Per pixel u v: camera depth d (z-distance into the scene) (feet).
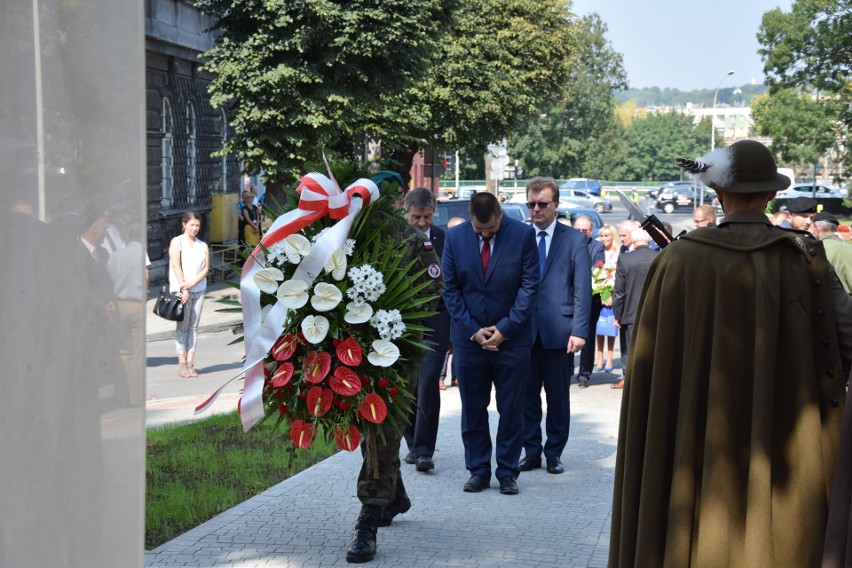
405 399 16.90
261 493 21.57
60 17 6.50
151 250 77.20
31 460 6.38
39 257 6.43
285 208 17.19
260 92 66.33
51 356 6.50
